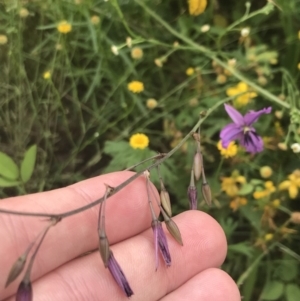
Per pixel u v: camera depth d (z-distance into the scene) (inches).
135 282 3.4
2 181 4.2
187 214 3.8
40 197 3.4
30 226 3.3
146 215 3.6
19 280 3.2
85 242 3.5
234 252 4.7
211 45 5.1
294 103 4.3
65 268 3.4
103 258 2.8
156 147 5.1
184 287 3.6
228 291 3.6
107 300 3.4
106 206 3.5
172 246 3.6
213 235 3.7
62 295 3.3
